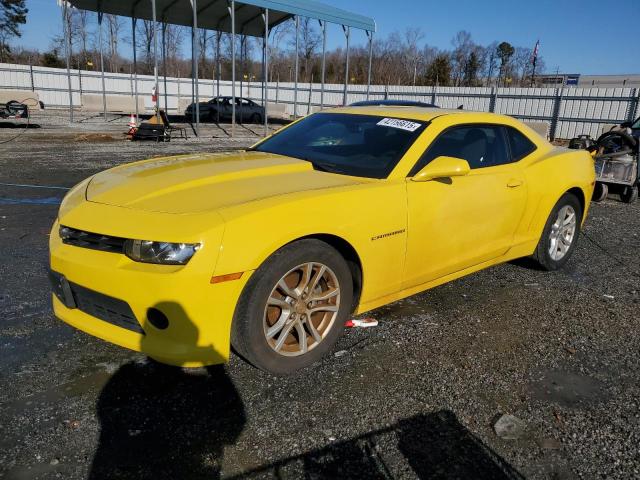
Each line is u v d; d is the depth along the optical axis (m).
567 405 2.70
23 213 6.05
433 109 4.19
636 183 8.42
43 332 3.21
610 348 3.36
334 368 2.96
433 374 2.94
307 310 2.86
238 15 22.05
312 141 3.89
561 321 3.74
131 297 2.42
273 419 2.47
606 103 20.39
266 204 2.62
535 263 4.73
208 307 2.43
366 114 4.02
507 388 2.83
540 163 4.32
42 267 4.30
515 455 2.30
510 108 23.36
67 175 8.73
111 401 2.56
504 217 3.96
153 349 2.46
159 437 2.31
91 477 2.05
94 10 21.16
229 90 33.81
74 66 43.94
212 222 2.44
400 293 3.40
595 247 5.78
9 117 18.42
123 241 2.47
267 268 2.59
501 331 3.54
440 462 2.23
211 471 2.12
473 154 3.80
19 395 2.57
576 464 2.26
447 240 3.53
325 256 2.83
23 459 2.13
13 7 51.84
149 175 3.10
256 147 4.15
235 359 3.02
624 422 2.57
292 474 2.12
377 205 3.03
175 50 41.94
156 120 15.48
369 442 2.34
